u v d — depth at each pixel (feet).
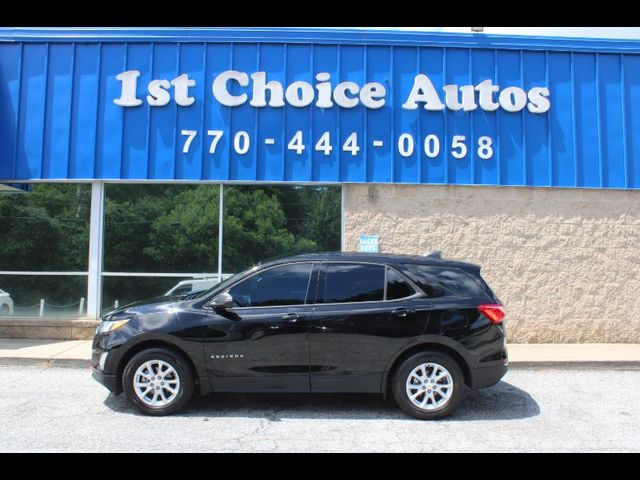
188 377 18.72
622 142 33.83
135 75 33.17
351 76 33.45
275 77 33.37
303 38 33.42
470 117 33.55
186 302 19.24
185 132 33.04
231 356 18.47
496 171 33.40
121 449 15.49
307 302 18.84
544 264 33.30
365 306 18.67
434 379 18.53
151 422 18.03
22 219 33.47
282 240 33.22
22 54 33.32
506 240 33.27
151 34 33.37
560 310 33.19
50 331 32.12
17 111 33.06
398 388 18.51
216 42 33.40
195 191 33.27
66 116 33.12
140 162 32.96
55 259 33.24
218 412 19.26
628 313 33.24
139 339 18.63
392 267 19.29
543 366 27.14
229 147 33.04
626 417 19.24
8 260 33.27
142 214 33.30
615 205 33.63
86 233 33.37
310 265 19.44
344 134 33.24
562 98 33.86
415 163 33.24
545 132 33.65
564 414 19.56
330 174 33.04
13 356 26.89
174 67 33.35
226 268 33.04
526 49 33.88
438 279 19.22
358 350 18.43
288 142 33.06
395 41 33.60
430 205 33.22
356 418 18.75
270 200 33.40
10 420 18.16
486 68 33.78
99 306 32.81
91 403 20.22
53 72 33.30
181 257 33.12
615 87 34.06
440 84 33.60
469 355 18.47
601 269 33.37
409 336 18.42
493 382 18.66
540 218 33.45
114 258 33.12
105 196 33.37
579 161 33.63
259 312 18.69
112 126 33.09
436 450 15.71
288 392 18.56
